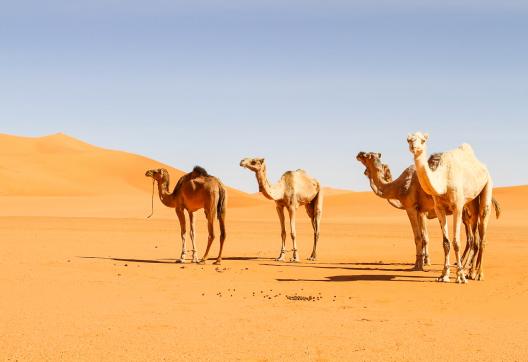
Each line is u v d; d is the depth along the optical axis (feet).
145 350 32.50
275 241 115.96
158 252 89.15
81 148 525.75
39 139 513.86
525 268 68.59
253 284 57.52
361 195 301.63
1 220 178.91
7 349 32.14
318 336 36.24
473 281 59.98
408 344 34.50
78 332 36.24
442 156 59.21
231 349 32.96
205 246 102.83
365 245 107.04
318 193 82.64
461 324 40.50
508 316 43.88
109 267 67.72
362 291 54.08
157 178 76.84
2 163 415.44
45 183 393.29
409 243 111.65
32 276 58.85
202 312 43.24
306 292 53.36
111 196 355.15
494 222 197.26
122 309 43.60
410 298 50.90
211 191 72.02
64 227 146.51
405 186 68.49
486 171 61.41
